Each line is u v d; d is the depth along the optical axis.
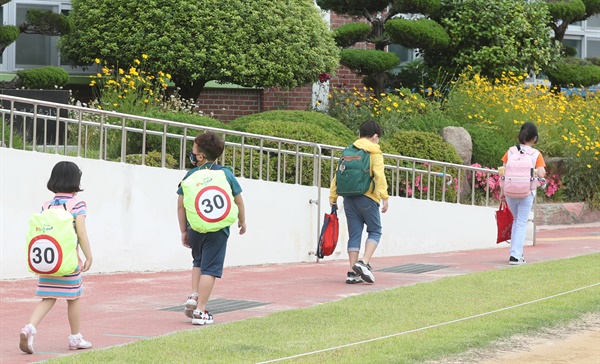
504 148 28.03
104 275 15.97
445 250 22.03
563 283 14.93
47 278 9.83
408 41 30.59
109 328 11.26
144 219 16.64
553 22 35.00
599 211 29.80
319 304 13.02
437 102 30.05
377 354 9.72
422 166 25.09
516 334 11.23
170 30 25.38
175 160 20.03
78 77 27.98
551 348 10.57
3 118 15.77
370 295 13.67
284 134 21.86
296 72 26.81
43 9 28.27
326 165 22.06
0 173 14.83
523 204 18.44
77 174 10.04
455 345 10.33
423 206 21.39
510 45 31.44
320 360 9.38
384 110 28.47
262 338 10.43
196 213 11.31
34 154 15.24
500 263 18.75
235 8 25.95
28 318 11.84
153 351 9.62
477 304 12.91
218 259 11.54
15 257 15.09
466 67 31.47
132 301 13.37
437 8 31.25
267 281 15.72
